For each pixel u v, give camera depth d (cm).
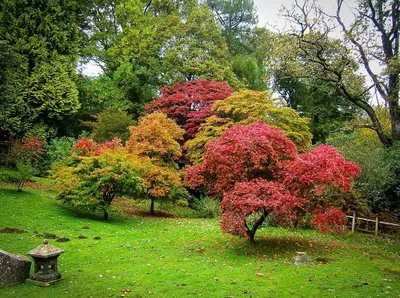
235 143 1021
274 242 1101
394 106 1662
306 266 861
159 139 1752
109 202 1448
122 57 2992
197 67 2612
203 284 708
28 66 2522
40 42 2539
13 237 983
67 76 2602
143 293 651
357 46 1580
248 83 3102
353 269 848
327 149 1004
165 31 2867
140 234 1188
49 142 2548
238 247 1034
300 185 970
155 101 2423
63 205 1486
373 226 1409
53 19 2638
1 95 2069
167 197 1708
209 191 1127
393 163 1477
